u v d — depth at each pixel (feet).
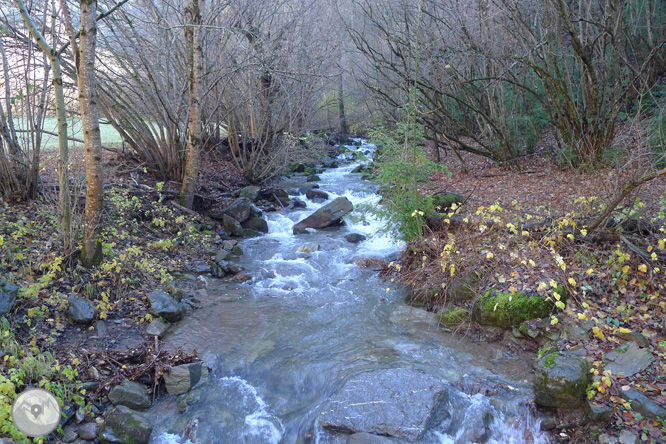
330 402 17.49
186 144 41.24
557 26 41.70
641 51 47.78
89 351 19.84
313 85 52.37
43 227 27.37
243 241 36.65
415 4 46.26
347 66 73.36
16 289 20.38
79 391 17.67
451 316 23.15
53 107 35.58
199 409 18.24
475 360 20.13
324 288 28.37
